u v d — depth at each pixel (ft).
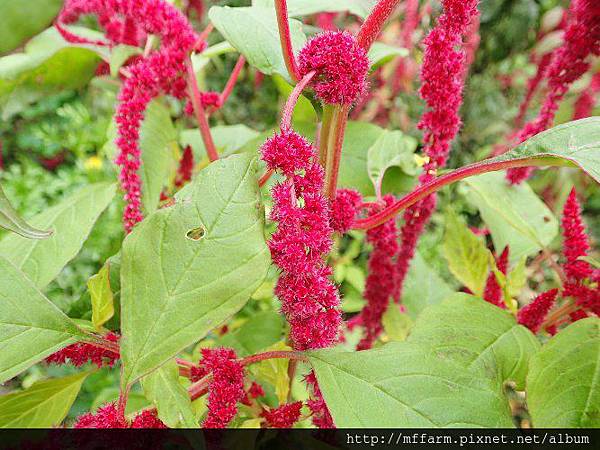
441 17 0.94
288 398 1.12
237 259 0.71
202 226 0.73
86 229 1.08
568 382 0.84
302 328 0.80
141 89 1.06
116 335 0.97
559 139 0.80
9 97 1.32
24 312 0.81
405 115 2.47
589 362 0.85
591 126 0.79
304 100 1.32
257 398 1.06
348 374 0.76
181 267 0.72
